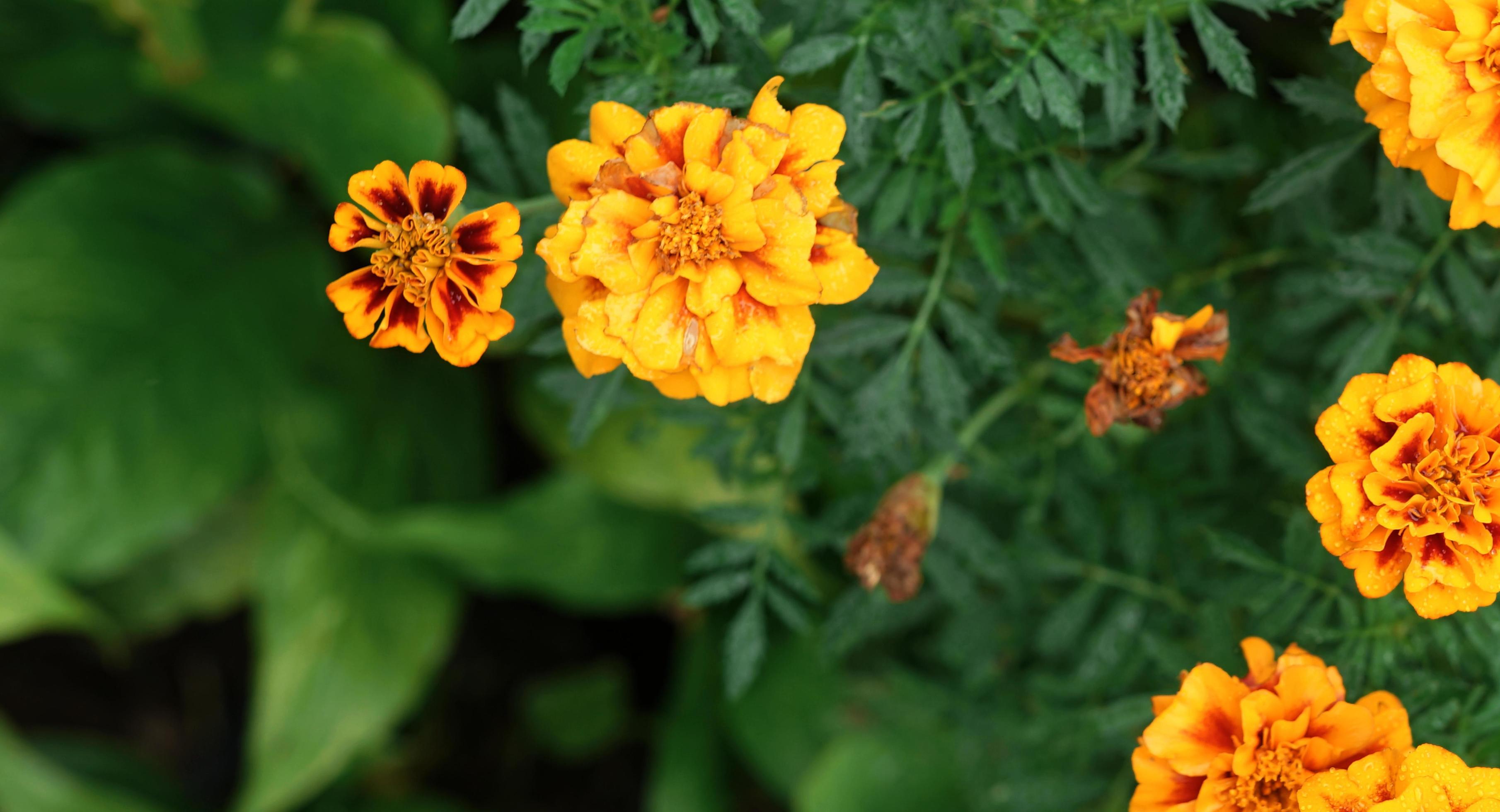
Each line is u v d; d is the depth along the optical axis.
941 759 0.88
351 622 0.94
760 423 0.72
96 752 1.06
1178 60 0.67
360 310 0.64
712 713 0.95
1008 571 0.76
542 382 0.70
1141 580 0.75
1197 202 0.76
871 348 0.71
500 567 0.93
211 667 1.14
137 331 0.92
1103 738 0.74
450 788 1.11
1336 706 0.65
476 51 0.89
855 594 0.75
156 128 1.08
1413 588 0.64
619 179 0.64
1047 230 0.74
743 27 0.66
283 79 0.85
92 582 0.99
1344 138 0.70
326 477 0.92
